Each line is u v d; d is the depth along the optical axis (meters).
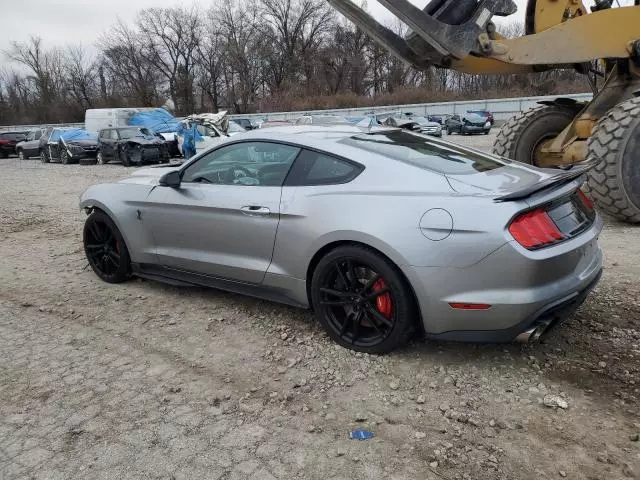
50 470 2.51
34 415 2.95
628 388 3.05
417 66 6.26
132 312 4.39
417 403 2.98
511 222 2.95
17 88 76.62
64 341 3.88
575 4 7.05
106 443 2.69
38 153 27.84
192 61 70.56
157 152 20.28
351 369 3.33
